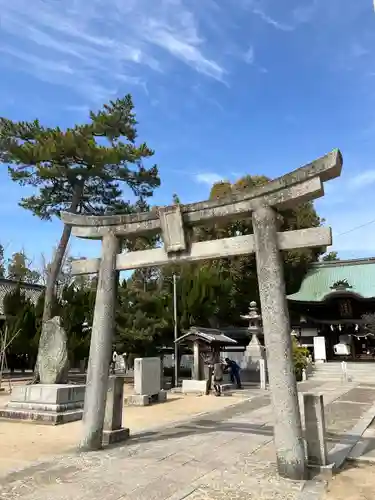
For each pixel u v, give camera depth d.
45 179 22.69
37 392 12.59
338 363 33.16
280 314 6.95
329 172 7.05
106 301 8.90
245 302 34.91
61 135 20.52
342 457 7.56
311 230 7.13
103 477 6.48
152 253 8.76
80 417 12.56
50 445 8.95
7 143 20.73
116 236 9.31
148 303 25.00
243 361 24.81
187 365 29.78
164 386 23.08
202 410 14.40
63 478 6.44
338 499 5.61
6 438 9.72
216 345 20.67
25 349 25.33
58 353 14.20
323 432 6.89
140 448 8.34
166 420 12.27
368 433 9.97
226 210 7.95
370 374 28.98
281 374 6.72
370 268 39.22
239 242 7.84
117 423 9.22
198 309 24.95
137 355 24.42
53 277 22.50
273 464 7.16
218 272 28.44
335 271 40.19
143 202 25.00
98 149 20.84
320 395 7.06
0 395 18.94
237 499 5.55
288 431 6.52
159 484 6.14
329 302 37.75
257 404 15.77
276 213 7.59
